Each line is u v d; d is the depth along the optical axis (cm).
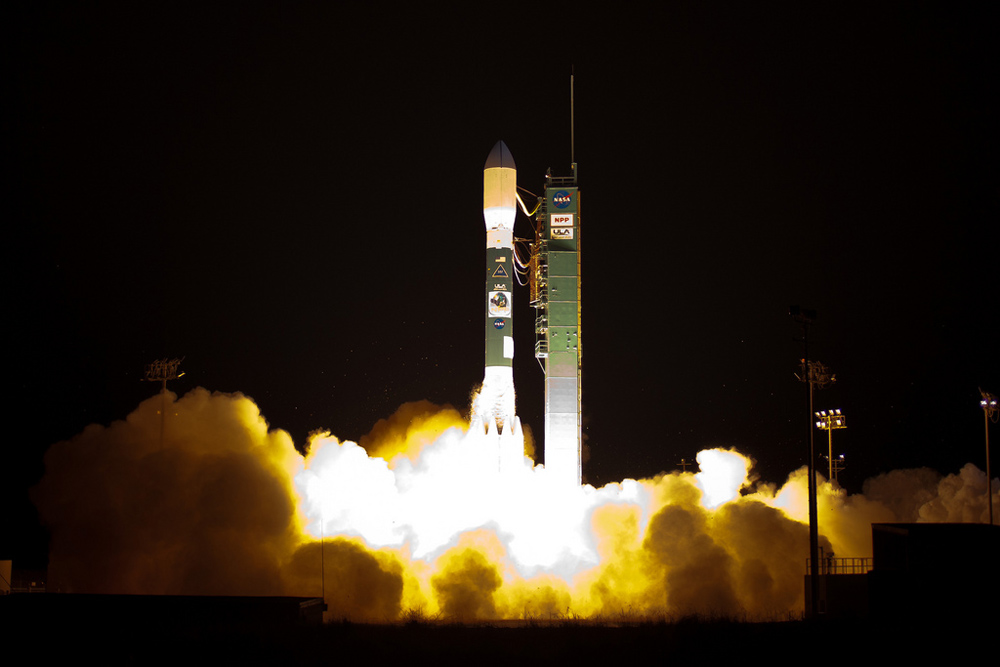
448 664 3127
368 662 3125
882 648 3241
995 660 3092
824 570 4934
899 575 3869
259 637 3322
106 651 3203
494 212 6612
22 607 3559
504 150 6719
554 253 6588
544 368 6744
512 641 3431
